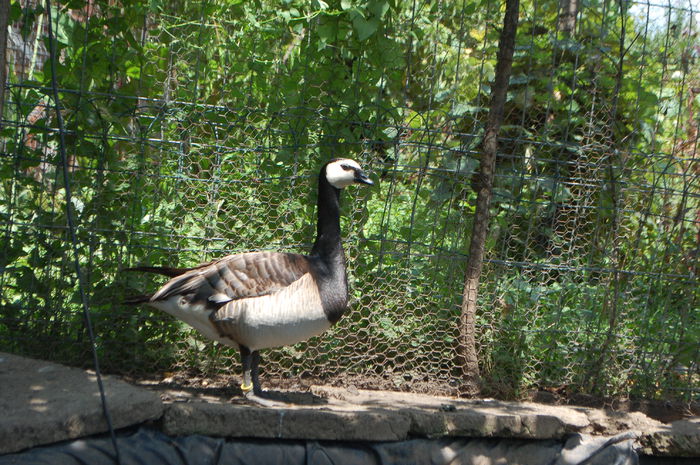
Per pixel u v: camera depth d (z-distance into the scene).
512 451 4.62
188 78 5.74
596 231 5.74
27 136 5.37
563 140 5.85
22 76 5.28
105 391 4.18
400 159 5.95
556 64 6.59
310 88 5.57
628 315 5.82
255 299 4.37
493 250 6.20
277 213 5.63
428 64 6.56
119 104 5.35
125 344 5.37
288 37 5.98
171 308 4.55
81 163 5.46
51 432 3.70
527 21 6.88
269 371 5.54
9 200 5.26
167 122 5.43
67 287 5.34
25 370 4.54
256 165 5.56
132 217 5.25
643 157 5.88
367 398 5.07
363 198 5.64
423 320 5.70
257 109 5.50
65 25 5.40
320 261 4.60
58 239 5.30
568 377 5.69
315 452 4.29
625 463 4.67
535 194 5.64
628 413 5.05
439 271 5.73
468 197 5.99
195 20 5.72
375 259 5.69
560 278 5.98
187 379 5.33
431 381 5.59
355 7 5.27
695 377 5.87
